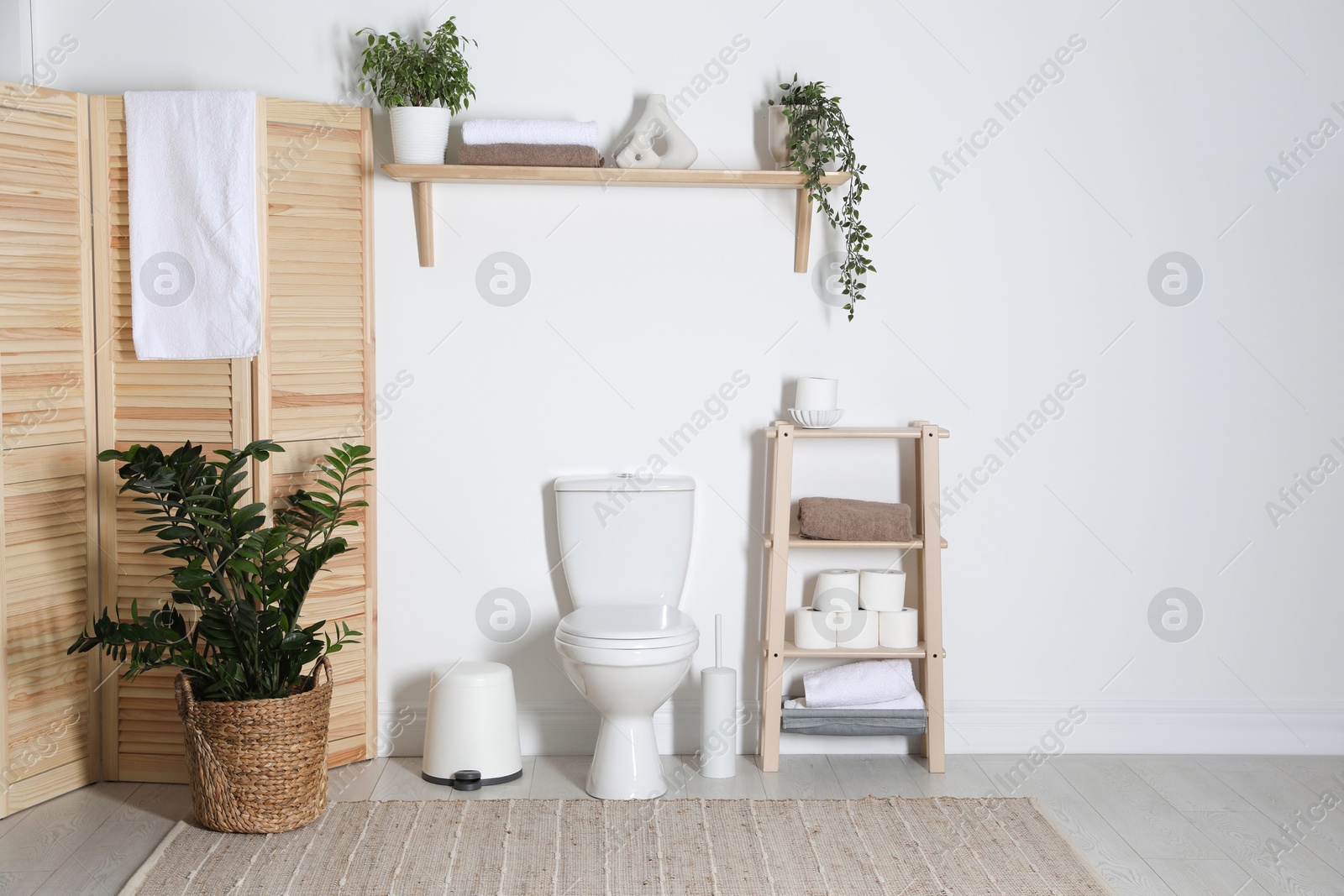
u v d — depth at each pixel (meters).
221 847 2.29
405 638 2.93
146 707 2.67
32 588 2.51
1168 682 3.00
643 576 2.82
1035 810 2.54
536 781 2.73
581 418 2.91
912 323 2.92
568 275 2.88
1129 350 2.94
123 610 2.66
